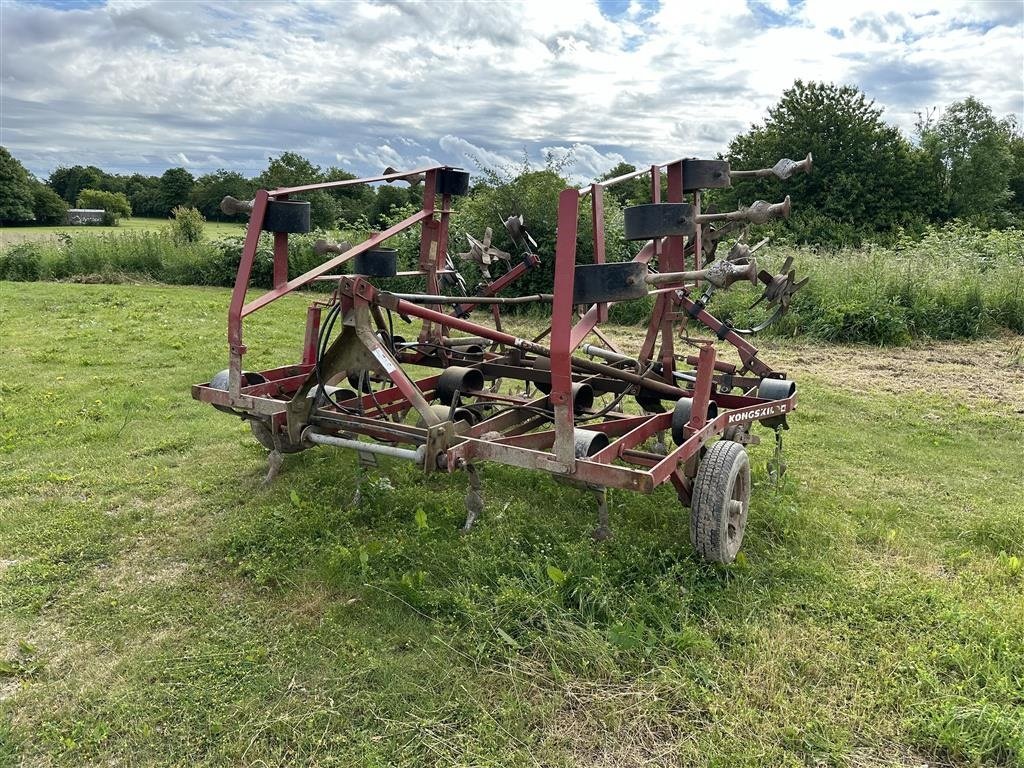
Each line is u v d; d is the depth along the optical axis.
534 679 3.13
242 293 4.14
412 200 21.89
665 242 5.12
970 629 3.51
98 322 11.37
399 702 2.98
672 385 5.40
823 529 4.60
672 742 2.83
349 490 4.88
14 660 3.21
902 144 27.78
